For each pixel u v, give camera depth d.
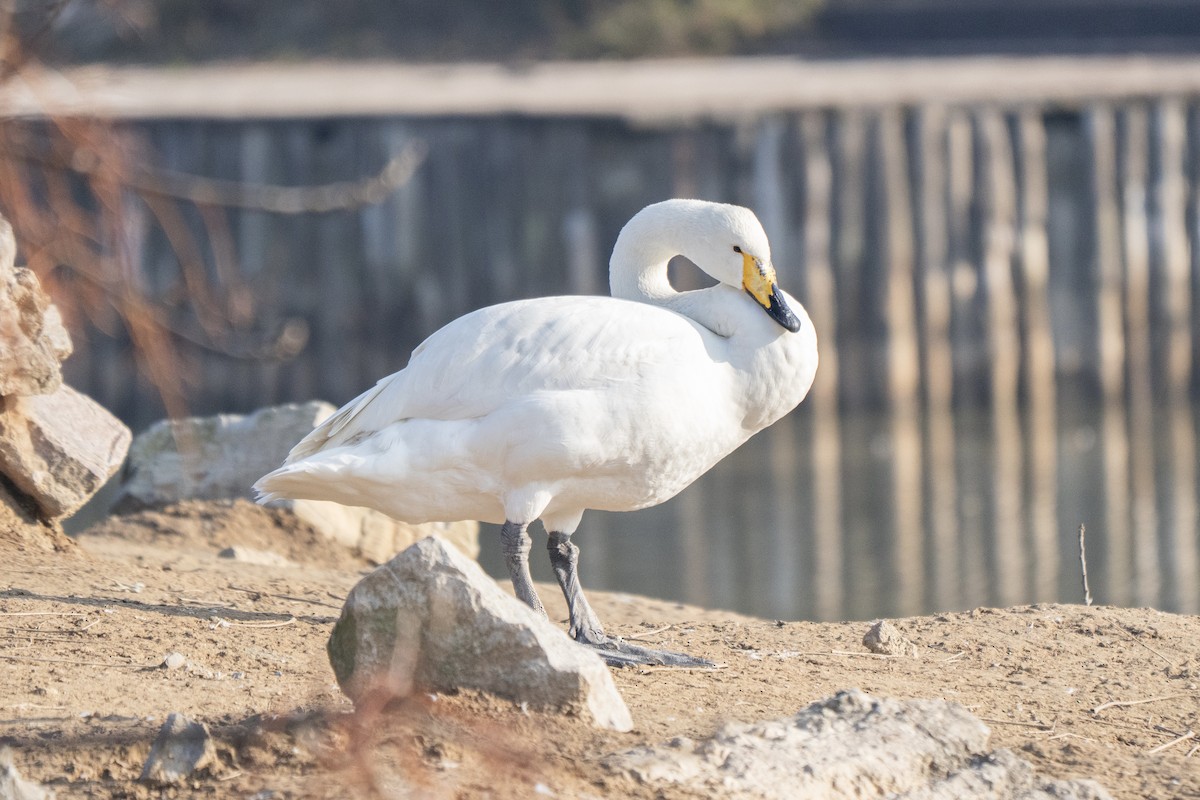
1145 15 46.28
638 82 37.62
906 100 33.09
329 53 48.59
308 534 12.77
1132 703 8.24
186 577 10.34
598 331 8.41
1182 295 34.19
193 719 6.60
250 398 32.47
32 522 10.53
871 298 33.22
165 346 10.66
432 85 37.84
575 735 6.47
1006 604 19.52
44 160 9.17
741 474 28.16
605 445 8.30
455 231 32.66
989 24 47.25
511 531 8.45
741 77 38.38
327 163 32.62
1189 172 34.19
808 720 6.79
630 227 9.54
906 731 6.77
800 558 22.12
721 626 10.06
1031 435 31.42
